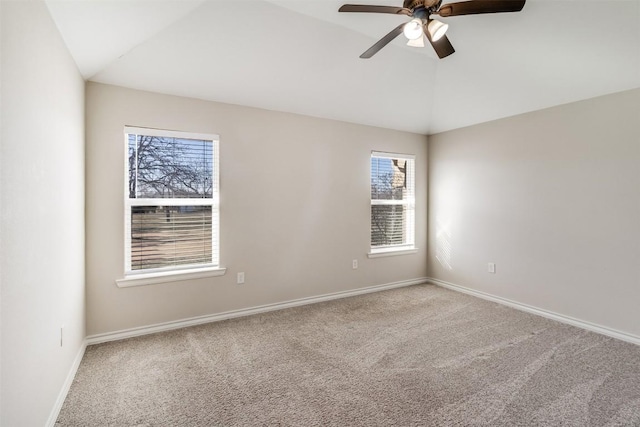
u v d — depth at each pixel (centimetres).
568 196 304
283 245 347
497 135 367
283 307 349
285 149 346
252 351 249
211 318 309
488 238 377
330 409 180
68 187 201
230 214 317
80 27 186
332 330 290
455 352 247
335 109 360
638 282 261
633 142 262
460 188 411
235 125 318
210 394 194
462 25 254
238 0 217
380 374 216
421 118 411
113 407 181
